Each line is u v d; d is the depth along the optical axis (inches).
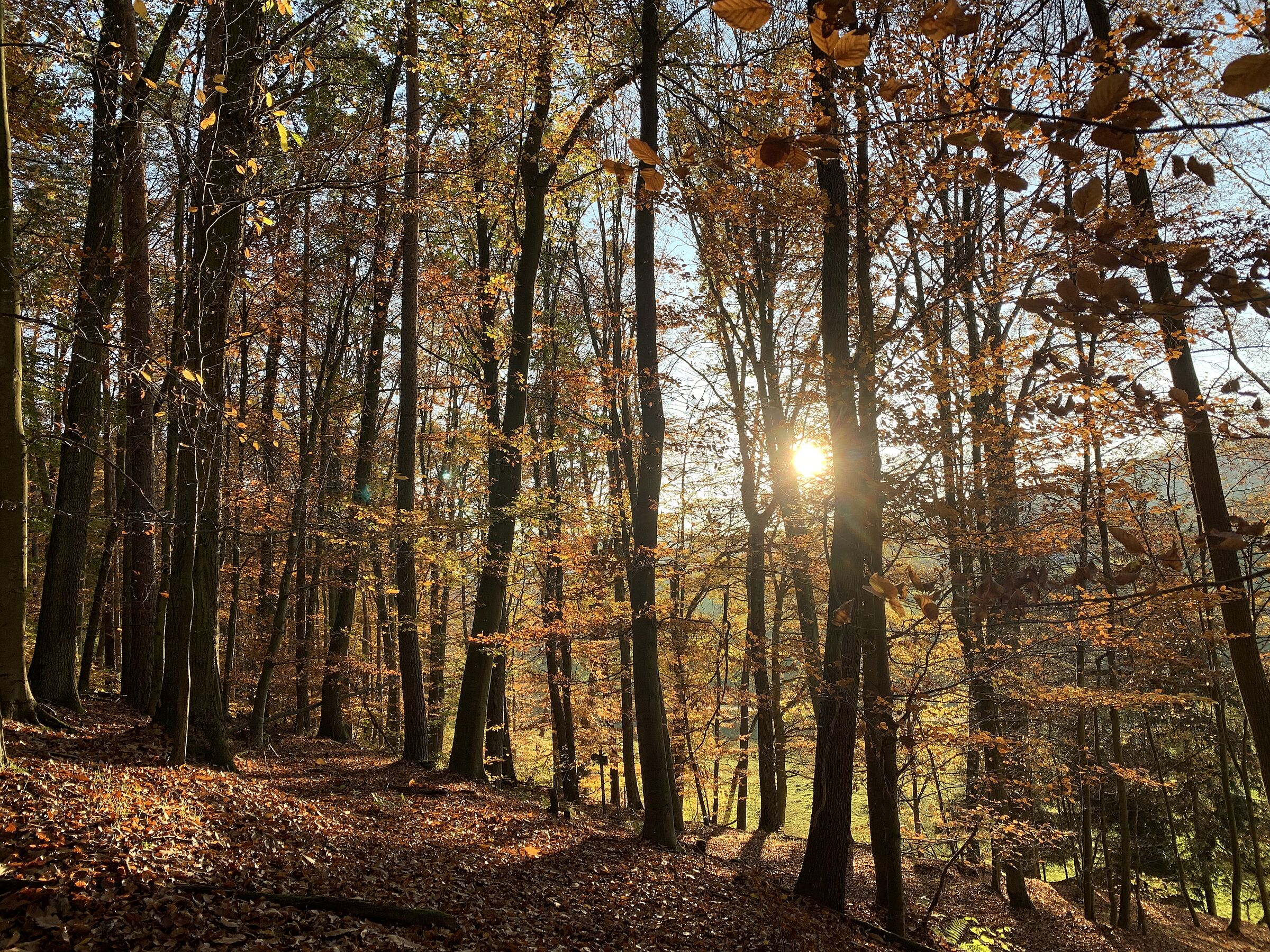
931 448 333.1
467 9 550.9
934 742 407.5
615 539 621.0
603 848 407.5
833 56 60.6
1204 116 263.0
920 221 349.1
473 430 622.5
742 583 649.0
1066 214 76.1
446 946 235.1
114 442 645.3
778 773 732.0
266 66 307.1
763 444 591.2
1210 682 585.9
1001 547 342.3
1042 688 472.4
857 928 382.6
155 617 493.7
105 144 417.1
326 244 641.0
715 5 55.2
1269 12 55.7
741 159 381.1
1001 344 334.6
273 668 571.2
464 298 665.0
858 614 366.9
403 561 587.2
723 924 331.3
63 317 411.2
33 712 339.6
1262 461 359.9
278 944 202.1
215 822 277.6
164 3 446.6
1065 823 780.6
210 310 368.5
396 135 531.2
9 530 265.6
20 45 257.6
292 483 624.1
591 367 636.7
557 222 791.1
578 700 730.8
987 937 450.3
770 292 638.5
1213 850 911.7
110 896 201.3
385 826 356.8
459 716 558.6
